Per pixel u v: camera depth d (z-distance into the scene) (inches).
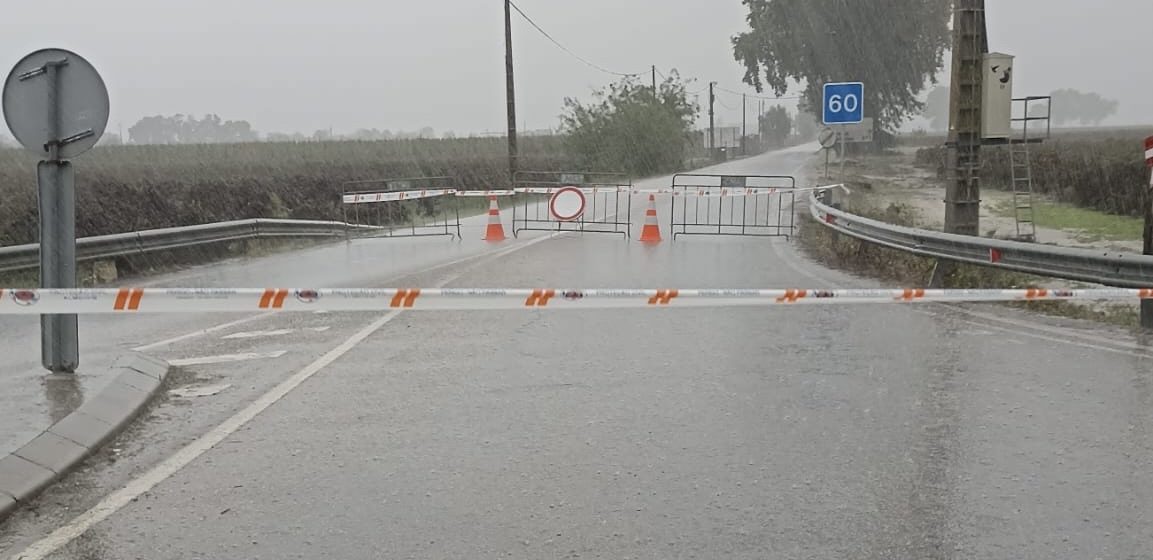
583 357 317.1
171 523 180.1
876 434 229.8
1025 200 1223.5
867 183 1565.0
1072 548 165.8
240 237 697.0
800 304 421.1
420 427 238.8
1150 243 356.2
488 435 232.2
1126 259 351.6
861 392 268.2
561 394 269.7
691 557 163.9
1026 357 309.4
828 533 173.3
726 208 1107.9
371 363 309.4
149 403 261.1
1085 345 327.3
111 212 832.3
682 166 2637.8
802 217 951.6
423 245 748.6
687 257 626.8
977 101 565.9
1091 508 182.9
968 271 488.4
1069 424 235.6
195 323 391.9
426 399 265.0
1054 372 288.7
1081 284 480.1
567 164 2142.0
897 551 165.6
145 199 886.4
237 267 614.5
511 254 652.1
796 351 322.7
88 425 229.8
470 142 2230.6
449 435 232.2
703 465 209.5
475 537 172.9
